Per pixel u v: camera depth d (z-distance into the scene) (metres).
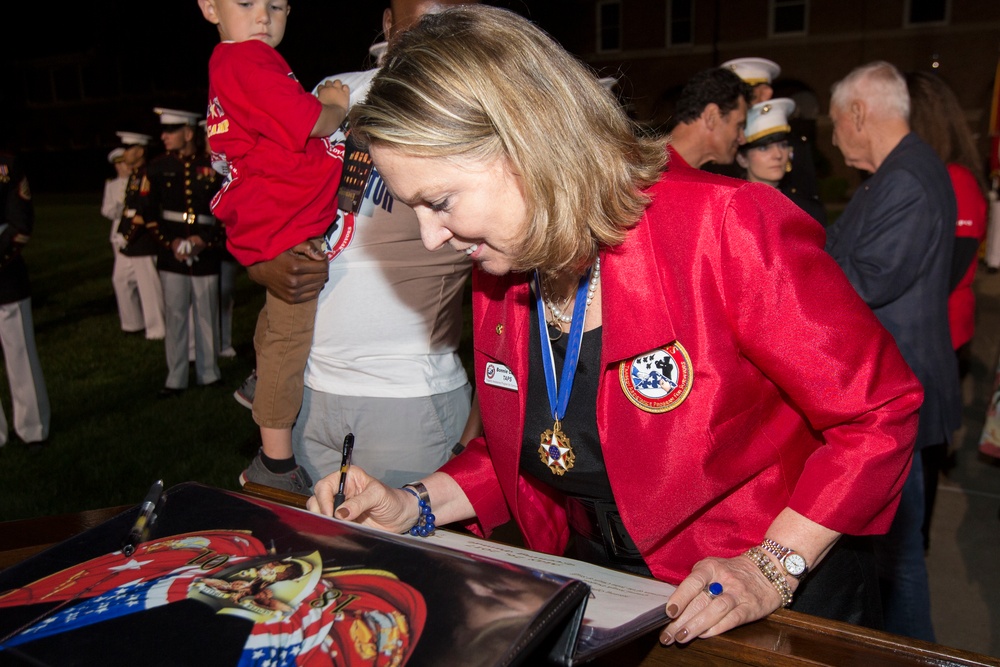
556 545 1.45
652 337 1.08
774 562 1.07
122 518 1.13
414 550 0.92
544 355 1.21
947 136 3.13
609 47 30.17
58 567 1.01
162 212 5.69
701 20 28.80
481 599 0.80
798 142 4.09
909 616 2.55
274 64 1.92
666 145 1.13
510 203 0.98
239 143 1.85
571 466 1.23
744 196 1.07
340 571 0.90
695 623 0.97
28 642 0.84
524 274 1.22
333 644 0.78
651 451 1.13
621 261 1.10
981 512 3.82
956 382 2.68
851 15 26.97
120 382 6.12
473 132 0.92
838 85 2.92
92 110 40.97
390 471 1.93
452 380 1.96
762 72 4.34
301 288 1.81
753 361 1.11
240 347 7.20
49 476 4.32
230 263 6.66
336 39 27.33
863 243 2.65
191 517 1.10
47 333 7.79
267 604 0.86
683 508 1.13
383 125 0.93
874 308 2.69
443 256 1.82
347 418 1.89
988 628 2.86
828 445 1.11
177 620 0.85
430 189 0.96
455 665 0.73
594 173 0.99
